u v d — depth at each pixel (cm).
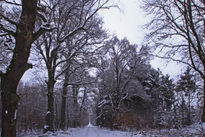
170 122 2280
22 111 2662
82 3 1241
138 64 3077
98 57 1691
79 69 1889
